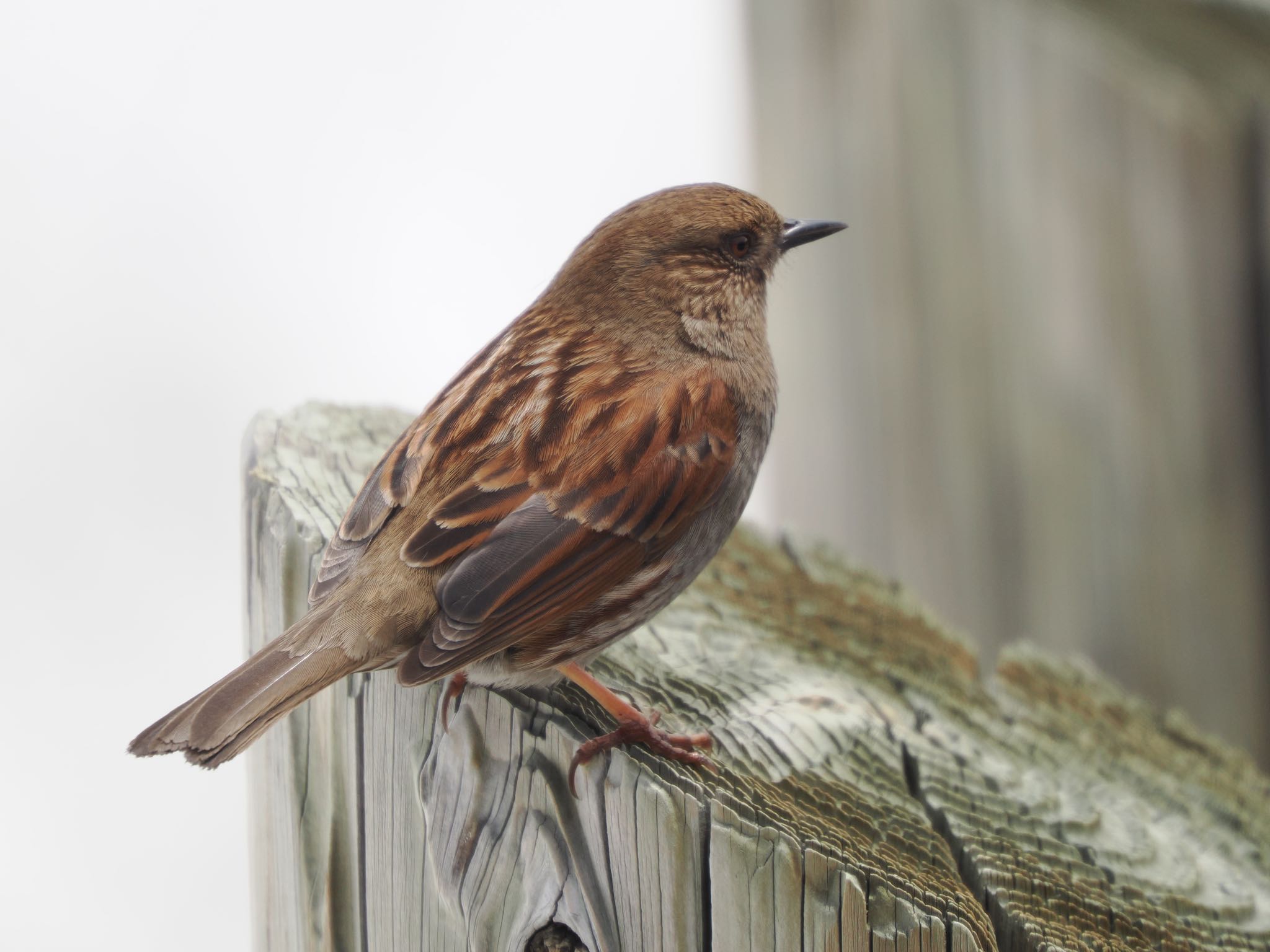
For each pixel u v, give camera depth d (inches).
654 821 251.1
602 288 350.3
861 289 459.5
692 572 338.3
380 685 286.8
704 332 352.5
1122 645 443.8
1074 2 422.3
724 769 278.5
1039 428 444.1
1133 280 431.2
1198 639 441.4
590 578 312.5
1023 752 330.6
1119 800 326.0
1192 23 413.1
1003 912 280.1
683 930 250.2
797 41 462.3
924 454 456.4
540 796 262.2
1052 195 434.0
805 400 478.0
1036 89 431.5
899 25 444.1
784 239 371.2
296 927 293.6
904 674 348.8
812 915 244.8
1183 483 436.5
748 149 487.8
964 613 455.5
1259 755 443.2
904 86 445.7
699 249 353.1
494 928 265.0
